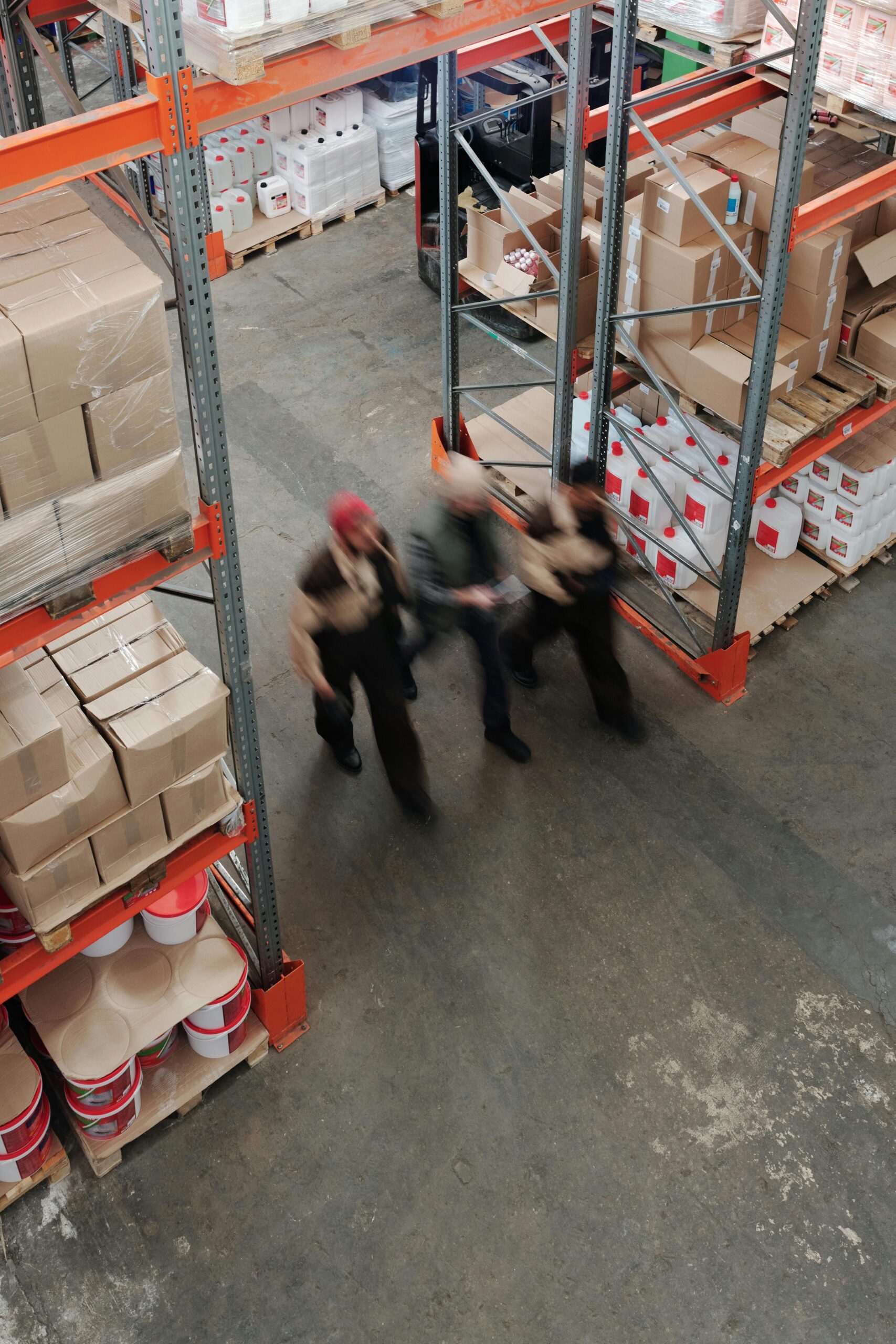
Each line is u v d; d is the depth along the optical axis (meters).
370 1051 5.30
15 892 3.87
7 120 4.77
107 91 12.24
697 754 6.57
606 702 6.50
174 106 2.97
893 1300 4.56
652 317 6.30
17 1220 4.75
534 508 7.65
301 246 10.66
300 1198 4.84
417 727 6.73
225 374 9.19
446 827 6.21
